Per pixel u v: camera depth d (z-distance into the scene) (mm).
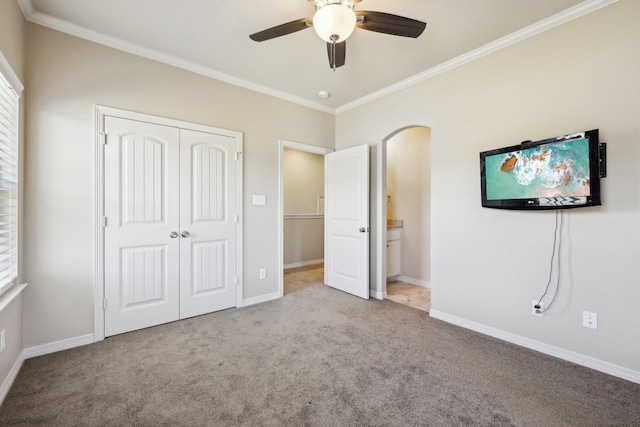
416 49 2486
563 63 2059
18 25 1886
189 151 2762
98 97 2299
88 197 2254
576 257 2010
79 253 2223
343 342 2322
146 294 2543
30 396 1633
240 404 1589
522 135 2260
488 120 2453
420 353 2150
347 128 3814
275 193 3408
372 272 3525
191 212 2783
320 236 5824
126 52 2430
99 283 2305
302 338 2389
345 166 3637
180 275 2727
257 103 3244
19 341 1922
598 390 1715
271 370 1918
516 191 2209
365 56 2600
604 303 1903
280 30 1794
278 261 3436
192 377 1832
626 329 1826
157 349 2182
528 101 2227
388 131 3307
